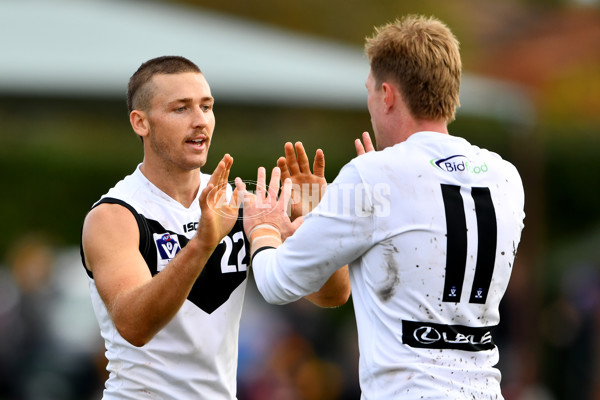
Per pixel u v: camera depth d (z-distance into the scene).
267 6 65.19
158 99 12.64
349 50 41.00
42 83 31.56
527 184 40.91
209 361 13.12
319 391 30.70
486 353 11.36
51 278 30.02
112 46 33.56
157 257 12.73
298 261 11.28
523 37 50.06
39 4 37.81
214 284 13.12
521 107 37.69
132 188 12.98
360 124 47.44
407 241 10.95
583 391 33.78
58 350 28.00
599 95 50.59
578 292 35.25
